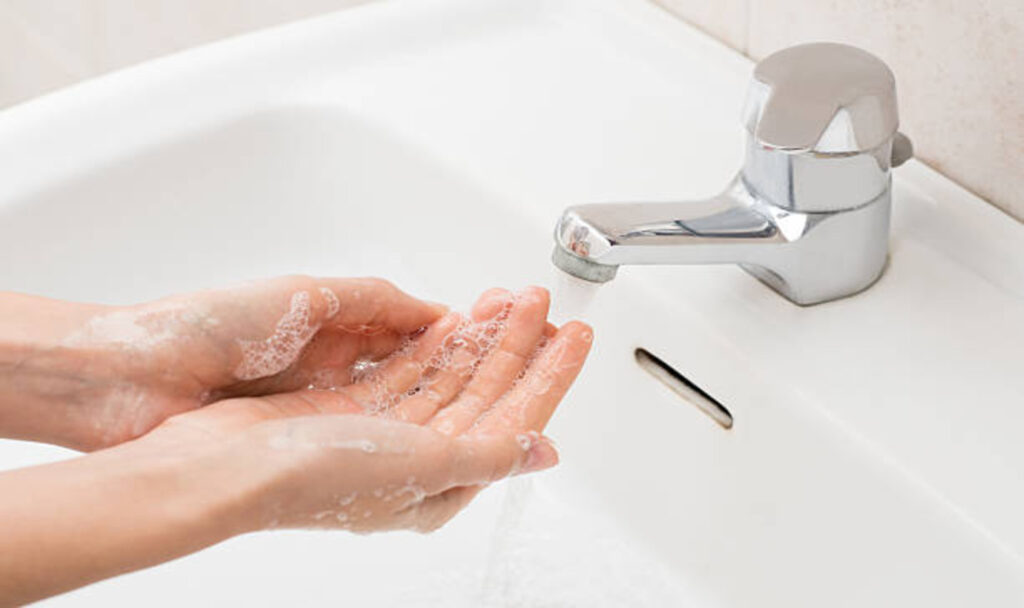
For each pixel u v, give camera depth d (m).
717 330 0.76
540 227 0.81
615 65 0.89
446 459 0.70
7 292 0.76
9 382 0.75
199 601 0.79
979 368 0.74
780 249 0.75
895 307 0.77
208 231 0.88
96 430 0.77
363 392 0.78
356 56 0.90
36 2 1.30
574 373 0.76
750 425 0.76
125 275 0.86
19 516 0.65
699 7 0.88
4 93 1.45
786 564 0.77
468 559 0.81
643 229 0.72
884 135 0.72
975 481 0.70
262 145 0.88
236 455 0.68
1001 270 0.77
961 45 0.77
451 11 0.92
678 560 0.81
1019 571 0.68
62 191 0.83
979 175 0.79
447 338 0.78
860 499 0.73
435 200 0.86
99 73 1.28
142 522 0.66
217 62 0.89
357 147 0.88
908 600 0.72
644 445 0.81
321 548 0.81
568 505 0.83
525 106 0.87
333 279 0.77
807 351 0.75
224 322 0.76
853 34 0.81
